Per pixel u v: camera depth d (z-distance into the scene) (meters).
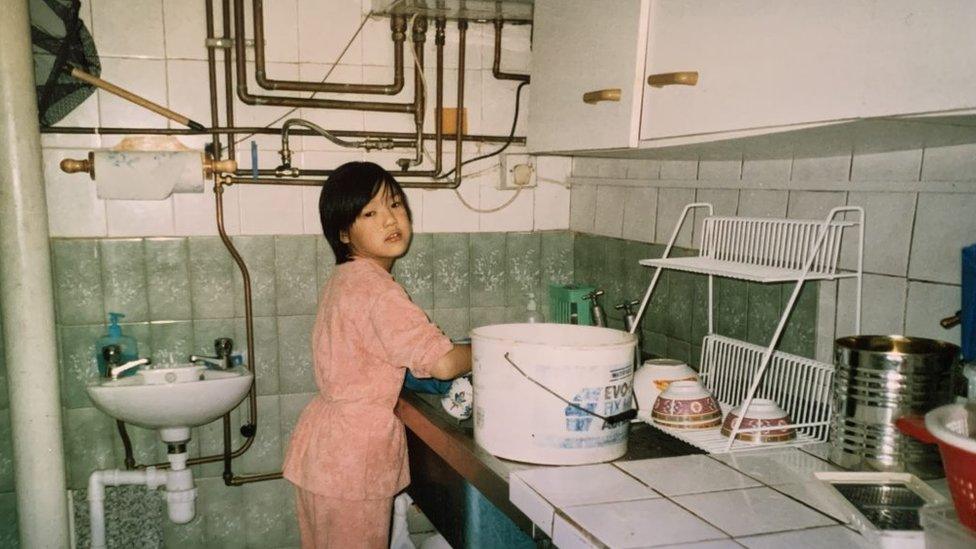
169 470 1.96
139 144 1.92
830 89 0.89
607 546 0.84
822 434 1.34
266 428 2.13
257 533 2.16
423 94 2.10
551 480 1.08
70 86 1.84
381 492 1.57
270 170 1.96
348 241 1.65
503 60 2.21
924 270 1.24
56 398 1.83
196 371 1.85
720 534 0.87
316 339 1.64
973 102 0.71
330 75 2.05
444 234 2.24
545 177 2.33
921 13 0.76
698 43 1.16
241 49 1.92
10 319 1.75
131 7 1.88
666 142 1.27
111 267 1.94
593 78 1.49
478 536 1.41
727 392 1.64
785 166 1.53
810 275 1.23
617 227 2.13
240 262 2.01
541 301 2.35
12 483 1.96
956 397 1.08
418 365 1.42
